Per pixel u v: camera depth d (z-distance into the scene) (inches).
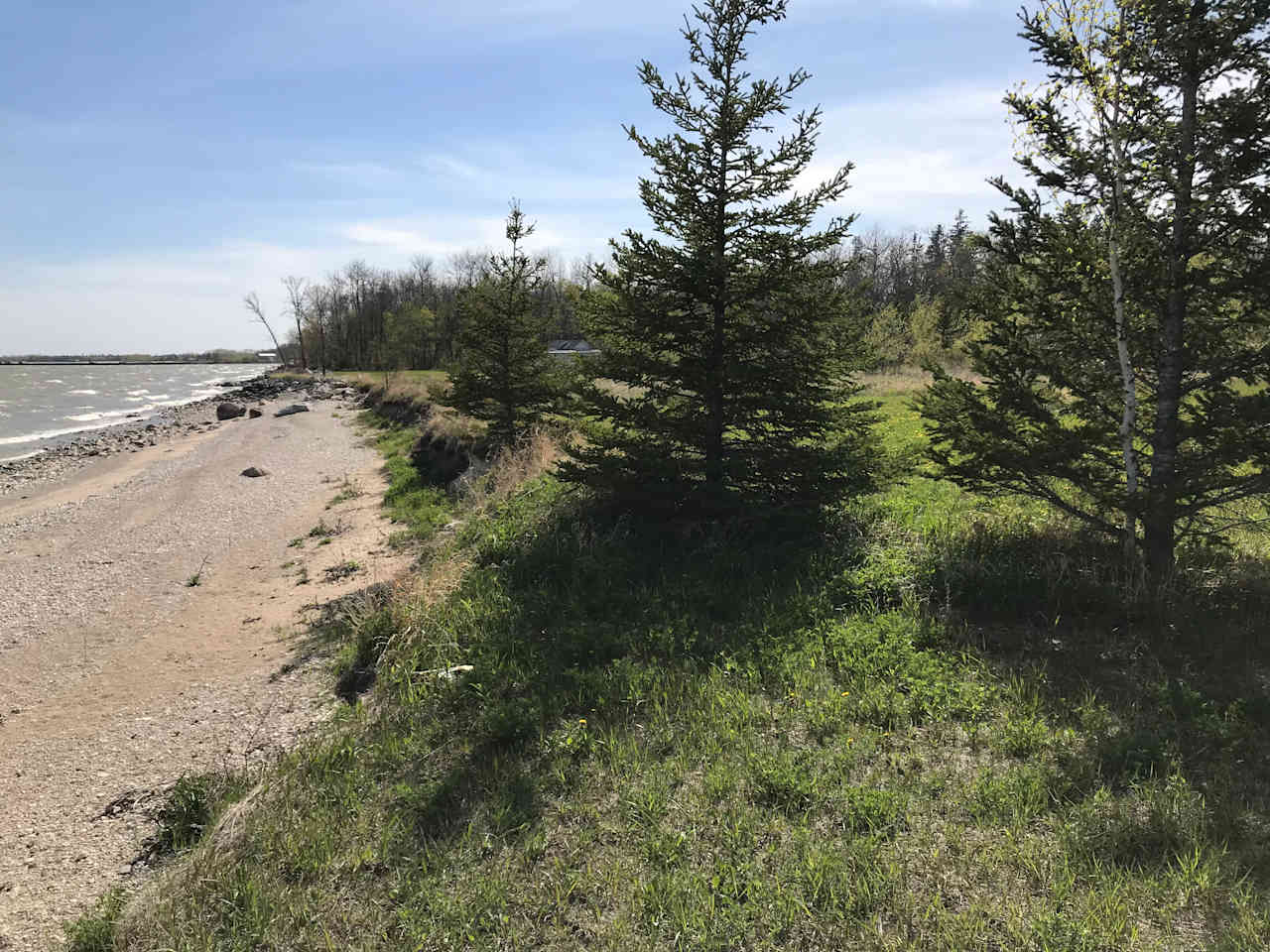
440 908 154.3
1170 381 259.9
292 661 329.4
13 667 363.6
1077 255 263.3
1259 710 194.7
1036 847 155.9
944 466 310.8
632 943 141.3
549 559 346.6
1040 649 241.4
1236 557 287.4
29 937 173.5
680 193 331.0
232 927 157.8
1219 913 134.0
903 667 233.0
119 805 230.5
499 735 217.5
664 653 262.4
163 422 1849.2
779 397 337.1
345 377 2928.2
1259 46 232.2
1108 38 249.1
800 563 318.7
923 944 134.8
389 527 564.1
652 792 183.8
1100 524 288.7
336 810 194.9
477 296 650.8
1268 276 234.7
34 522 739.4
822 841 163.0
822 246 335.9
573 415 404.8
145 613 432.8
